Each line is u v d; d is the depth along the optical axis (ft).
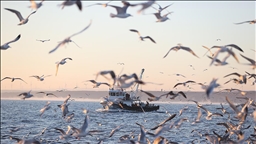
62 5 71.51
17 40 99.76
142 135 98.53
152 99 100.01
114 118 346.54
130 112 398.42
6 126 311.47
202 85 95.91
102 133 203.51
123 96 402.31
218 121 283.59
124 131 228.84
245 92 107.76
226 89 107.65
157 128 102.32
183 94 101.14
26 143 113.09
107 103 138.82
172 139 189.37
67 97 123.44
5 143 206.39
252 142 128.57
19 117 429.38
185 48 89.76
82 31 71.20
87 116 99.50
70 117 123.24
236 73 98.94
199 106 118.52
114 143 179.11
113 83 72.54
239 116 98.94
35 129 270.46
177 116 329.72
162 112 429.79
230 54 78.54
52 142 179.01
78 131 104.94
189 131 214.69
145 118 339.77
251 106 107.04
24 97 118.11
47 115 461.78
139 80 74.43
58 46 76.23
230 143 108.99
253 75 110.63
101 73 72.02
